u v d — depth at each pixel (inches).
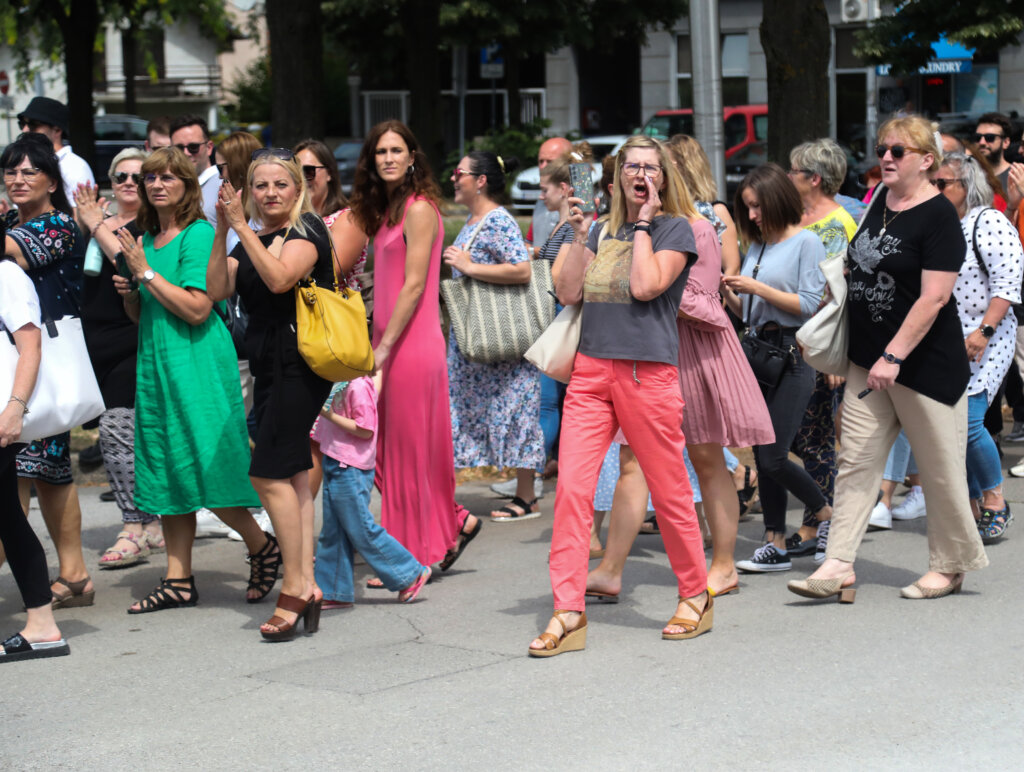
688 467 834.8
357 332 635.5
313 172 774.5
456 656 611.5
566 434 614.9
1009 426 1218.0
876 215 676.1
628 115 4490.7
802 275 743.1
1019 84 3506.4
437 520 750.5
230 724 524.7
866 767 466.6
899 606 680.4
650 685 559.5
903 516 900.6
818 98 1288.1
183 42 5880.9
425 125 2623.0
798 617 663.8
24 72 3368.6
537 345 623.5
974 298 806.5
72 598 724.0
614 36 3563.0
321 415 687.7
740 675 570.6
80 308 810.8
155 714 539.8
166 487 704.4
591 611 689.0
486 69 3602.4
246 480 705.6
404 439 733.9
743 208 778.8
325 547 707.4
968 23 1972.2
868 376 666.2
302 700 552.1
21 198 703.7
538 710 531.2
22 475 698.8
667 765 470.3
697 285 660.7
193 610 716.0
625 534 691.4
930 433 674.2
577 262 613.9
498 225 868.0
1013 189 967.6
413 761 480.4
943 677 563.2
